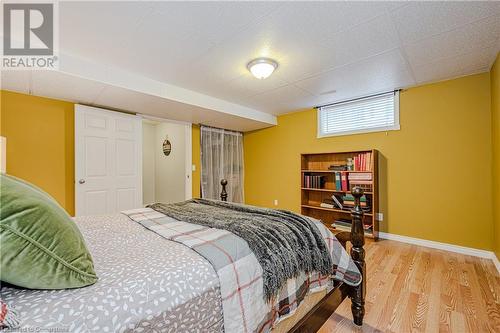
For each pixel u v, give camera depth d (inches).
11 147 104.4
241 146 213.8
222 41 82.4
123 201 134.8
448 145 115.9
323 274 51.6
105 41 81.2
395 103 131.0
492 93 101.4
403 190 128.7
